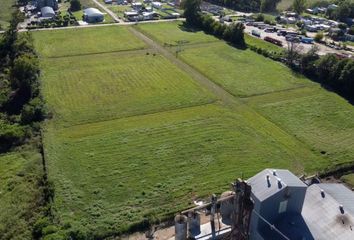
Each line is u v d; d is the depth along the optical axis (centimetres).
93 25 16775
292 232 5056
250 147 8081
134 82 11069
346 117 9406
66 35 15212
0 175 7062
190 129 8700
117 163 7444
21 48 12469
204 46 14362
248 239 4966
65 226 5800
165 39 15000
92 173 7125
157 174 7156
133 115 9275
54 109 9412
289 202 5256
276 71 12131
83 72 11675
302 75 11862
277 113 9512
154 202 6438
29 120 8825
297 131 8744
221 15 19200
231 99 10212
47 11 17862
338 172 7375
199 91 10612
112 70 11881
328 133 8700
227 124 8962
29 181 6906
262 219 5059
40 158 7569
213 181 6988
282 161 7638
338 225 5119
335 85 10962
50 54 13050
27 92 9994
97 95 10219
